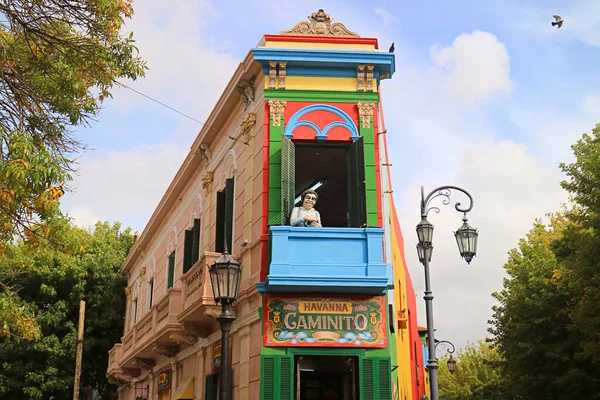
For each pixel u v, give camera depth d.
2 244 12.50
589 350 23.27
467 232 13.97
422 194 14.62
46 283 31.48
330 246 14.32
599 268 22.64
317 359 14.91
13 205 11.58
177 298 19.45
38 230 12.42
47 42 12.36
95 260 33.22
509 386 32.91
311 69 15.91
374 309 14.37
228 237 17.53
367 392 13.84
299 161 17.42
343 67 15.86
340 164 17.62
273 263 14.05
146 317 23.09
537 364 29.45
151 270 28.08
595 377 27.22
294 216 14.75
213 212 20.02
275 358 14.02
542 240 34.50
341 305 14.37
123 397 32.72
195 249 21.00
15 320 15.04
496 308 34.34
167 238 25.84
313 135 15.51
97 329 33.31
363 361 14.05
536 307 29.39
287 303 14.33
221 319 10.91
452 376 55.78
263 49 15.66
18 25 11.87
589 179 24.28
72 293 31.70
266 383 13.89
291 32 16.34
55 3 11.95
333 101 15.73
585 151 25.38
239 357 15.68
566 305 28.89
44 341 29.98
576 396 27.53
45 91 12.29
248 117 16.64
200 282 17.03
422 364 35.41
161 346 21.92
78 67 12.56
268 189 15.28
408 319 25.22
